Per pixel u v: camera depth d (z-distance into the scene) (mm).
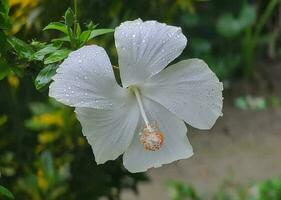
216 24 2705
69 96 791
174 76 820
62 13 1111
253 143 2322
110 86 806
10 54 875
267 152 2268
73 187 1246
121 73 809
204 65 819
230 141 2330
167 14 1246
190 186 1874
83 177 1235
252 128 2414
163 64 809
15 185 1198
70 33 840
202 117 828
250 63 2703
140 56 806
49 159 1221
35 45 872
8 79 1141
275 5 2803
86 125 811
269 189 1797
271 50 2850
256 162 2203
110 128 818
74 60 795
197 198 1827
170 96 825
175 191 1834
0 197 1099
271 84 2686
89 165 1229
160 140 811
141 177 1257
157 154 834
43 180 1241
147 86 822
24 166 1207
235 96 2605
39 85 819
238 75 2725
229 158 2225
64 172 1280
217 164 2178
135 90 821
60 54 821
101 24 1176
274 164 2191
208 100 824
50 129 1227
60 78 792
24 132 1201
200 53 2662
